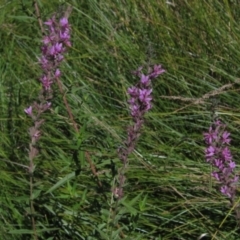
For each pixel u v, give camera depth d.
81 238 2.76
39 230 2.51
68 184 2.75
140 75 2.35
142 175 3.09
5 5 4.19
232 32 3.80
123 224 2.65
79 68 3.77
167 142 3.31
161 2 3.97
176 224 2.93
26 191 3.00
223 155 2.33
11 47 3.98
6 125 3.48
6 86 3.77
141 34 3.90
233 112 3.44
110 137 3.28
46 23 2.45
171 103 3.55
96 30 4.01
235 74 3.66
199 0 3.90
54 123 3.31
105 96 3.52
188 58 3.74
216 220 2.92
